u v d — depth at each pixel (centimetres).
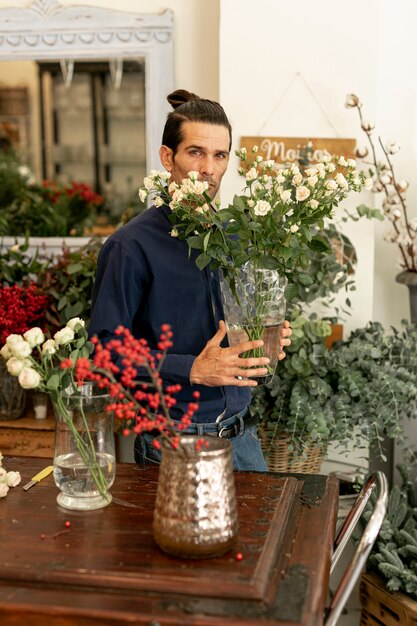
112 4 368
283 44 336
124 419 217
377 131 360
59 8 368
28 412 331
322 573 153
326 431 288
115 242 229
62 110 603
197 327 229
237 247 200
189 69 367
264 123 340
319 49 334
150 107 369
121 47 367
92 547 157
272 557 153
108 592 142
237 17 337
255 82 339
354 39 332
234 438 240
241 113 341
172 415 229
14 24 372
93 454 176
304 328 310
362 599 295
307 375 303
